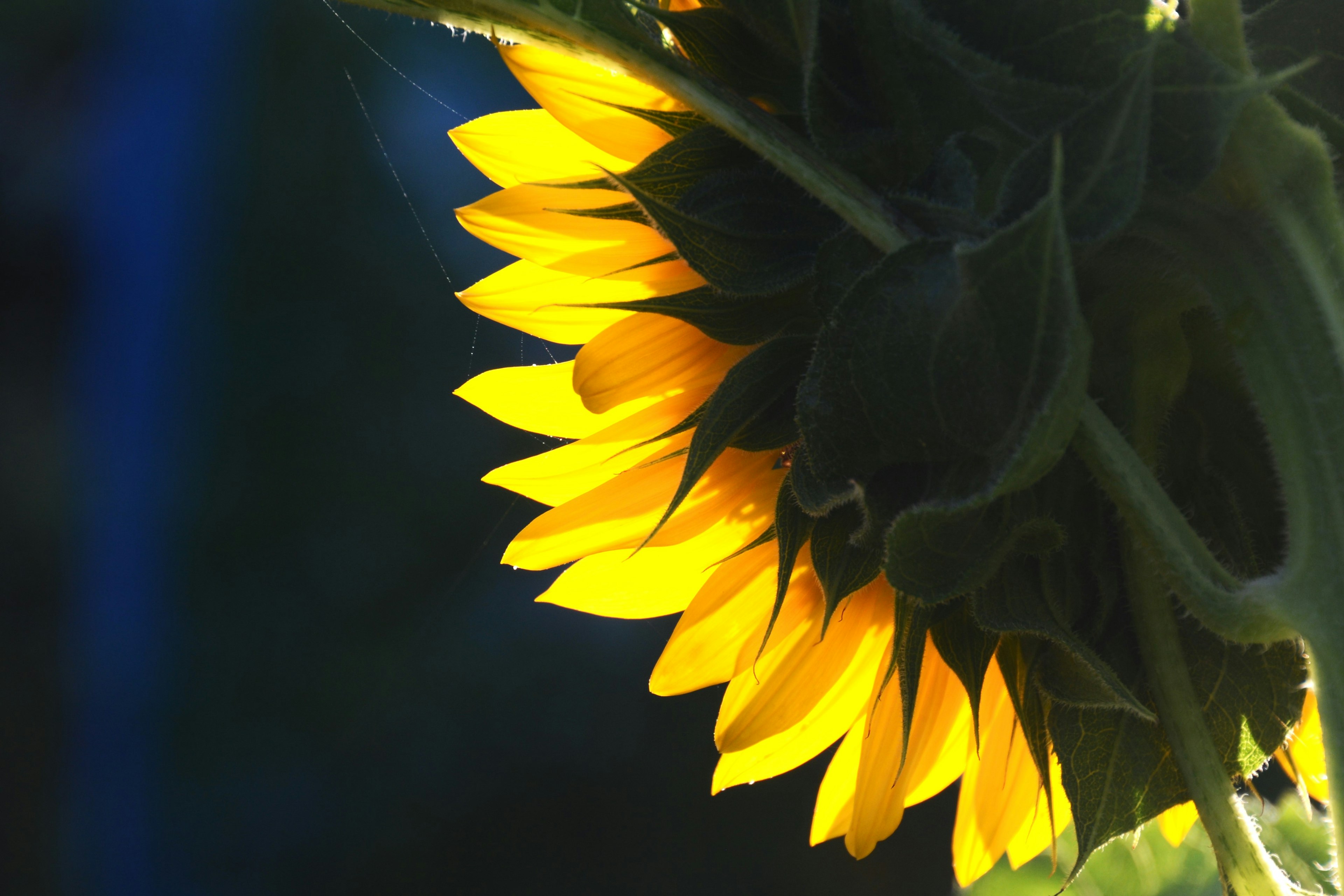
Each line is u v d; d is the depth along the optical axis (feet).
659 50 2.91
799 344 3.01
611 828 8.64
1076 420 2.81
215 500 11.00
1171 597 2.99
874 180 2.90
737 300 3.01
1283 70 2.91
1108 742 3.02
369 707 9.78
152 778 9.72
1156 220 2.87
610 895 8.20
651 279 3.16
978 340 2.83
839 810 3.35
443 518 10.88
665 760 9.09
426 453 11.07
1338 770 2.82
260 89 12.66
